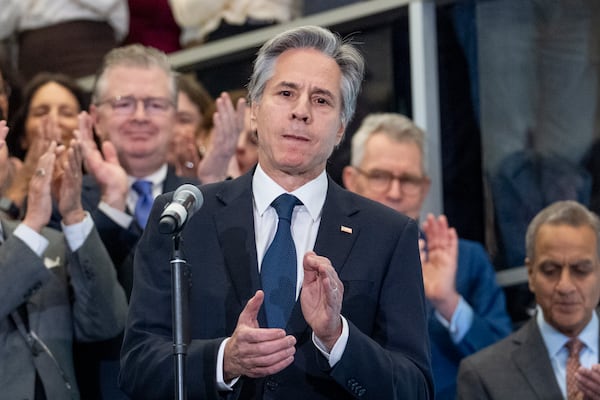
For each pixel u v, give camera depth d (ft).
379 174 35.06
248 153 36.14
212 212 22.56
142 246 22.49
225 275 21.95
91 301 27.78
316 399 21.54
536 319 32.04
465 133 37.68
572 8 36.58
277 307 21.76
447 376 33.83
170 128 32.65
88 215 28.12
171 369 21.03
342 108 22.98
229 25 42.50
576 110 36.35
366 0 40.19
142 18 45.60
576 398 31.01
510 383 31.24
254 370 20.10
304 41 22.90
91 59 44.06
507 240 36.94
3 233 28.04
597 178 35.86
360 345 20.84
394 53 38.34
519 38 37.19
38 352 27.25
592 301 31.48
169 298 22.11
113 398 28.50
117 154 32.22
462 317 33.91
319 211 22.77
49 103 36.47
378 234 22.43
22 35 44.50
